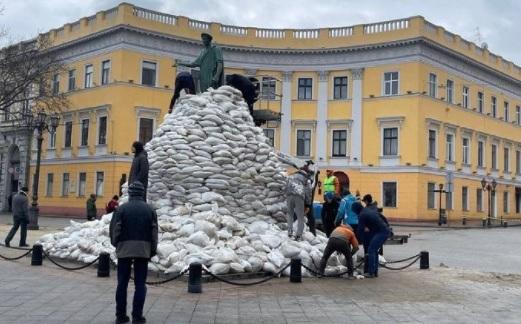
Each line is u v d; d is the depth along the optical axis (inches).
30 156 2183.8
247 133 609.6
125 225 330.0
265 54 2059.5
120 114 1857.8
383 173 1924.2
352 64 2004.2
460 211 2069.4
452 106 2050.9
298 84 2069.4
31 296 405.7
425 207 1889.8
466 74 2143.2
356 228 644.1
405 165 1882.4
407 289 485.7
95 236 583.5
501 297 458.3
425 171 1897.1
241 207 579.8
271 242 535.8
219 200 562.3
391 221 1875.0
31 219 1121.4
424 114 1905.8
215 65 671.1
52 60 1865.2
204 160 572.4
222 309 376.8
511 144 2437.3
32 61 1815.9
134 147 491.8
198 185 564.7
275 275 496.7
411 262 700.7
